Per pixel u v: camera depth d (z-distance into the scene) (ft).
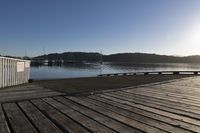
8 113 15.83
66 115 15.43
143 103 19.66
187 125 13.37
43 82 42.73
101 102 19.92
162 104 19.30
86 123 13.65
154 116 15.34
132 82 42.75
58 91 27.14
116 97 22.58
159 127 12.98
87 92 25.45
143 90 27.91
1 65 30.66
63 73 176.14
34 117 14.87
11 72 34.24
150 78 55.52
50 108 17.43
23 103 19.19
